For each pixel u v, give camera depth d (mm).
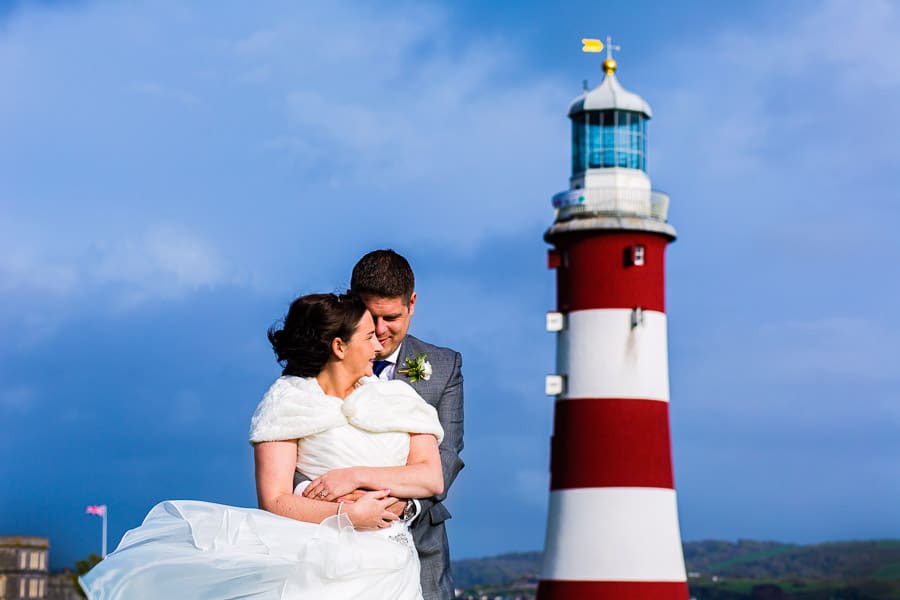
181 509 7395
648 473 37438
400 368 9164
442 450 8984
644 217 39156
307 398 7559
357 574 7324
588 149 40625
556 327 39031
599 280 38562
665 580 36969
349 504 7387
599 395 37906
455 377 9344
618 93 40500
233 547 7191
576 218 39344
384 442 7617
